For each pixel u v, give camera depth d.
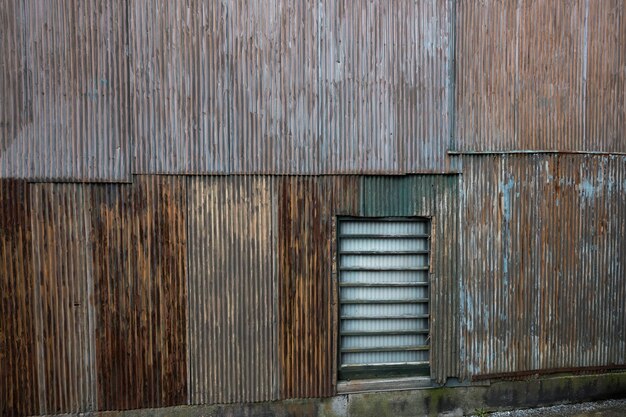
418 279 6.12
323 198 5.70
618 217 6.45
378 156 5.76
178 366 5.55
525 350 6.23
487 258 6.09
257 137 5.55
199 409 5.62
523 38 6.05
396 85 5.77
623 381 6.55
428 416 6.07
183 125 5.42
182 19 5.38
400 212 5.86
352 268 5.93
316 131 5.64
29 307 5.27
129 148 5.34
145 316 5.46
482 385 6.19
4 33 5.11
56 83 5.21
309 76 5.61
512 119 6.06
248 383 5.68
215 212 5.54
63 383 5.36
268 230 5.63
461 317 6.06
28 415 5.30
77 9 5.22
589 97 6.28
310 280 5.73
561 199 6.26
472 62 5.93
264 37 5.52
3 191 5.17
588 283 6.39
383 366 6.06
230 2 5.45
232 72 5.48
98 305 5.38
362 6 5.68
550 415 6.15
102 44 5.27
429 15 5.80
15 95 5.15
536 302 6.24
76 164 5.27
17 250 5.22
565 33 6.16
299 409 5.82
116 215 5.38
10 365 5.25
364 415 5.95
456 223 5.99
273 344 5.70
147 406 5.51
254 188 5.58
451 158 5.92
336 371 5.84
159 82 5.36
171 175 5.44
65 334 5.34
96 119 5.29
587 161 6.32
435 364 6.04
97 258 5.36
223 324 5.61
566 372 6.39
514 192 6.12
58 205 5.27
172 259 5.48
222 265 5.57
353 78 5.69
